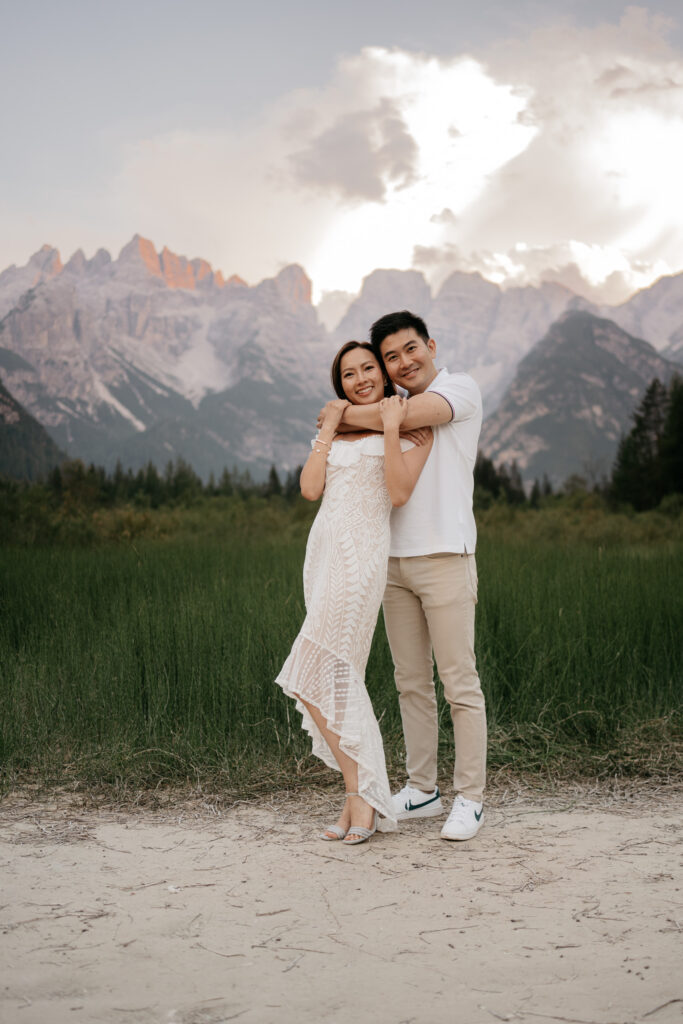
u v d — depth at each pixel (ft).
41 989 7.04
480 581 22.03
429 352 12.00
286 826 11.50
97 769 13.64
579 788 13.12
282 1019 6.59
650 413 150.30
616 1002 6.79
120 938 8.00
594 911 8.51
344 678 11.07
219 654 16.35
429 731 12.19
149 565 28.73
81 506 64.85
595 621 18.78
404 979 7.21
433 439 11.50
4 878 9.55
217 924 8.32
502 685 16.80
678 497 96.17
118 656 16.81
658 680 17.28
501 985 7.09
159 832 11.23
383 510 11.38
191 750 14.10
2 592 23.36
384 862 10.06
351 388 11.76
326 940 7.96
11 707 15.42
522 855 10.23
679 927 8.11
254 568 28.32
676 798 12.55
